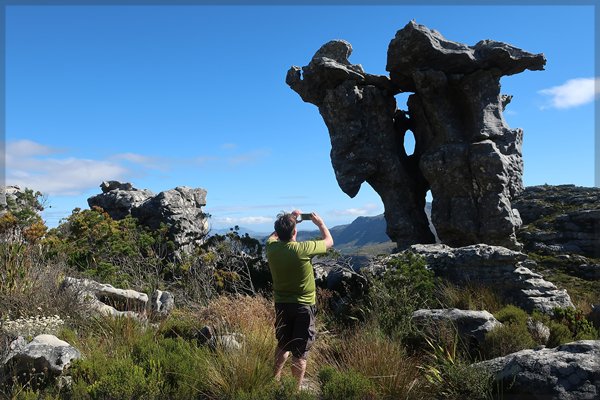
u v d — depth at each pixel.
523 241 19.06
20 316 7.21
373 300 8.77
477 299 9.19
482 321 7.13
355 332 7.64
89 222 13.69
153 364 5.49
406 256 10.29
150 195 20.42
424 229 19.77
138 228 16.39
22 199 14.60
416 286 9.11
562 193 22.91
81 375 5.30
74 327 7.15
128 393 4.86
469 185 17.50
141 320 7.78
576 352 5.41
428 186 20.38
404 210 19.45
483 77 17.92
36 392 5.05
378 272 10.20
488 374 5.57
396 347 6.66
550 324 7.60
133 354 6.05
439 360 6.39
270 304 8.48
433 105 18.44
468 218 17.44
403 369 5.97
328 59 19.33
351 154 19.27
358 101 19.41
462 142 17.91
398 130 20.83
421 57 17.94
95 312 7.71
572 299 11.60
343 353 6.81
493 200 17.19
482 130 17.70
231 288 12.44
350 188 19.03
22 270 8.48
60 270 9.60
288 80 20.30
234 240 15.04
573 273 15.80
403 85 19.45
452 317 7.32
